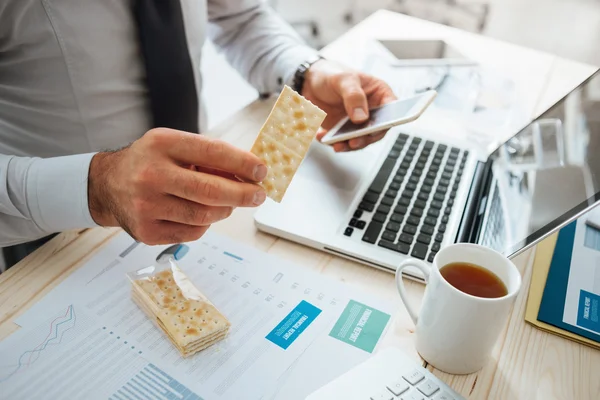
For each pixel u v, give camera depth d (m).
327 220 0.72
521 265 0.69
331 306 0.62
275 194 0.57
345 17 1.96
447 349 0.53
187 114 0.98
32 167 0.65
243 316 0.60
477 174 0.82
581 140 0.65
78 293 0.61
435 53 1.21
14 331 0.56
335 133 0.84
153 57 0.90
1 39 0.81
